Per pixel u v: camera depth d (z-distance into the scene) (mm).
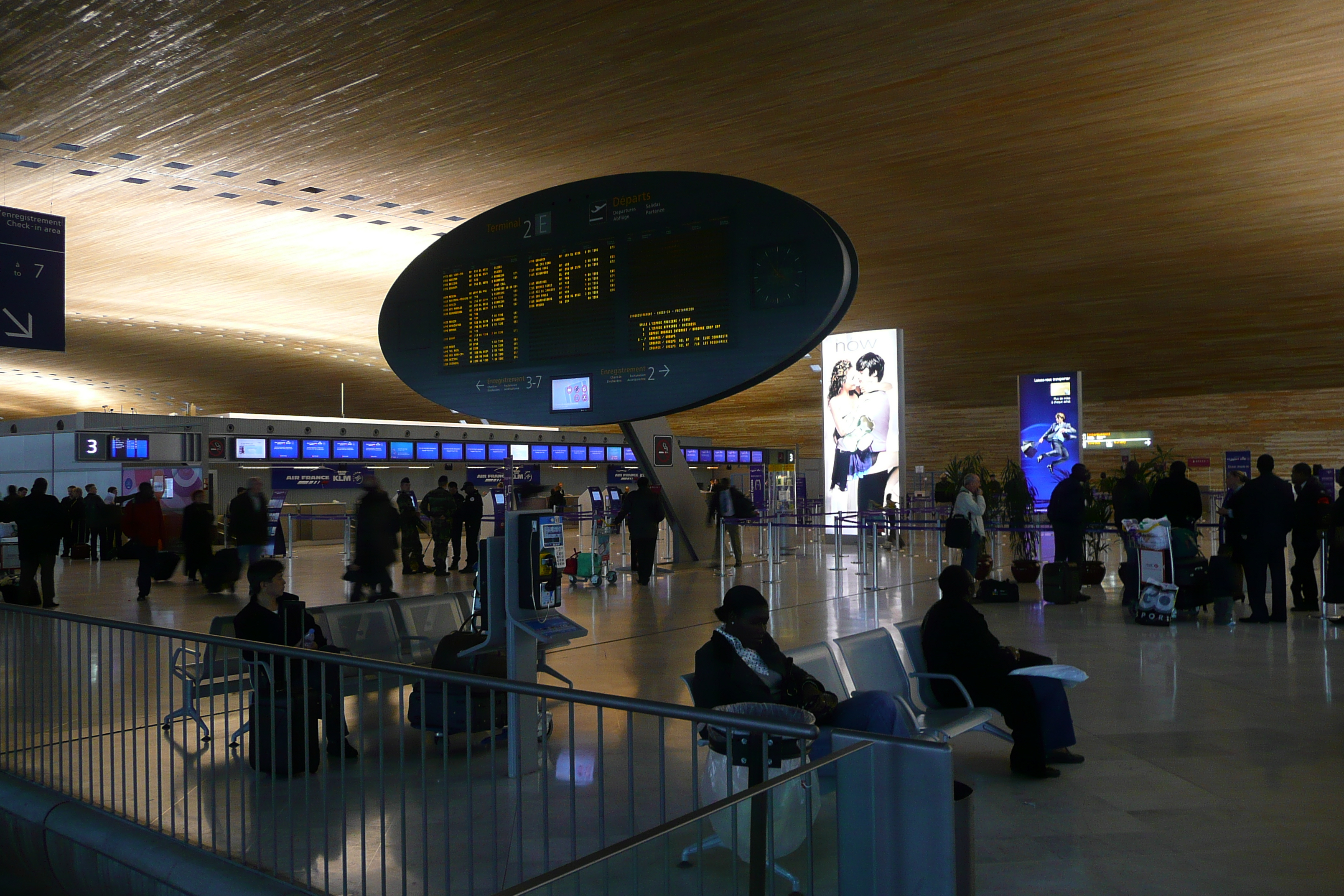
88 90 11922
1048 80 11500
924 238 18203
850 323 25125
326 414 44562
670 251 9875
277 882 4074
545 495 20016
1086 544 14375
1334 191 15398
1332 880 3799
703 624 10602
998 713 5609
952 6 9789
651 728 6297
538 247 10586
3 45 10711
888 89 11805
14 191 15953
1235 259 19297
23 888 5402
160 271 22000
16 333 13156
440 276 11164
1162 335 26328
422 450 26766
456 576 15953
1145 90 11773
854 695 4590
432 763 5633
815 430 44250
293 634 6238
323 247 20031
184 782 4902
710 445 35812
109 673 5020
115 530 20812
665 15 10031
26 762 5801
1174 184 15180
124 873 4602
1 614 5984
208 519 15812
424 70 11383
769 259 9383
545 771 3531
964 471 14805
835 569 16000
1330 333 25797
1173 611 9844
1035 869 3941
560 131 13320
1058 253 19062
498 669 5949
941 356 29500
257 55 10984
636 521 14703
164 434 22578
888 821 2836
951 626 5406
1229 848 4133
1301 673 7508
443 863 4191
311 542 24625
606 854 2211
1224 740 5727
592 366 10242
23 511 12484
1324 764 5230
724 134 13383
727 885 3820
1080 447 25016
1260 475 10031
